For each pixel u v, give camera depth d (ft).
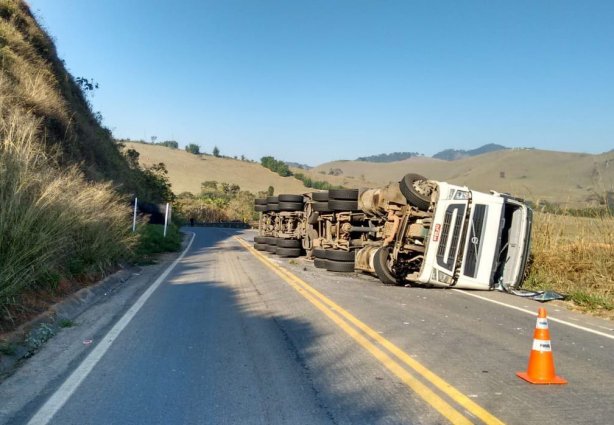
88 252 41.42
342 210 59.93
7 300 24.31
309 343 24.71
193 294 39.22
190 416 15.94
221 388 18.43
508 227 47.47
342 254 56.90
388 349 23.65
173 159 439.63
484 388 18.63
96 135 100.48
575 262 47.57
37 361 21.27
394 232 47.62
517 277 45.52
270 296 38.58
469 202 44.73
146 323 28.68
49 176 35.83
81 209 39.60
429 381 19.25
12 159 30.30
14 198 27.76
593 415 16.26
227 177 415.23
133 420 15.61
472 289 45.85
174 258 72.95
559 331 29.37
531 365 19.75
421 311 33.83
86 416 15.84
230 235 155.33
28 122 42.91
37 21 96.99
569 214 52.29
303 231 76.69
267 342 24.82
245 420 15.67
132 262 57.06
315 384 18.90
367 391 18.19
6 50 67.67
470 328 28.84
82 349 23.21
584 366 21.98
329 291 41.52
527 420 15.78
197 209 273.54
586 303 38.65
